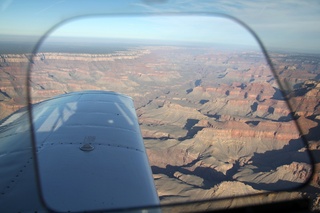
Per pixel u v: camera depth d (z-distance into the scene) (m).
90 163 8.24
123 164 8.56
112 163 8.48
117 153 9.18
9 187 6.96
